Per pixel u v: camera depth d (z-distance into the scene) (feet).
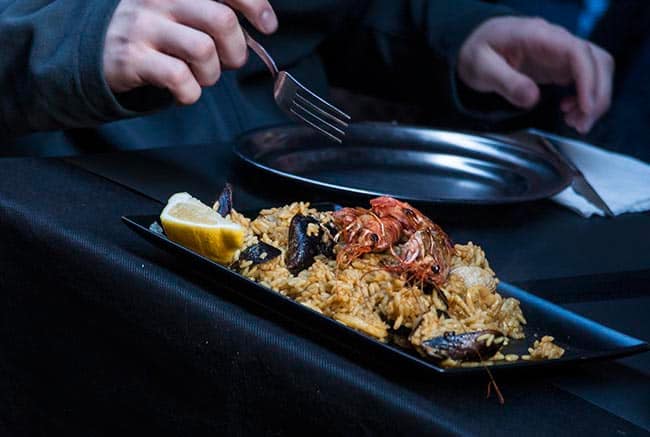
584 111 5.60
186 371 3.14
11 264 3.58
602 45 7.06
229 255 3.16
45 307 3.51
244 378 3.00
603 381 2.94
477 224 3.98
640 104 6.88
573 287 3.55
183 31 3.98
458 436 2.65
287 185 3.82
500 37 5.74
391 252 3.15
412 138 4.50
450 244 3.34
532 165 4.39
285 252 3.24
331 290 3.03
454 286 3.12
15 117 4.36
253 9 4.08
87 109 4.15
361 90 6.40
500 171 4.38
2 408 3.73
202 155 4.29
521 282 3.55
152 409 3.26
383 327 2.95
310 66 5.83
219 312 3.05
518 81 5.62
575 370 2.98
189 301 3.10
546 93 6.53
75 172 3.95
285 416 2.94
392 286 3.07
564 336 3.12
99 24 4.05
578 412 2.81
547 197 3.96
